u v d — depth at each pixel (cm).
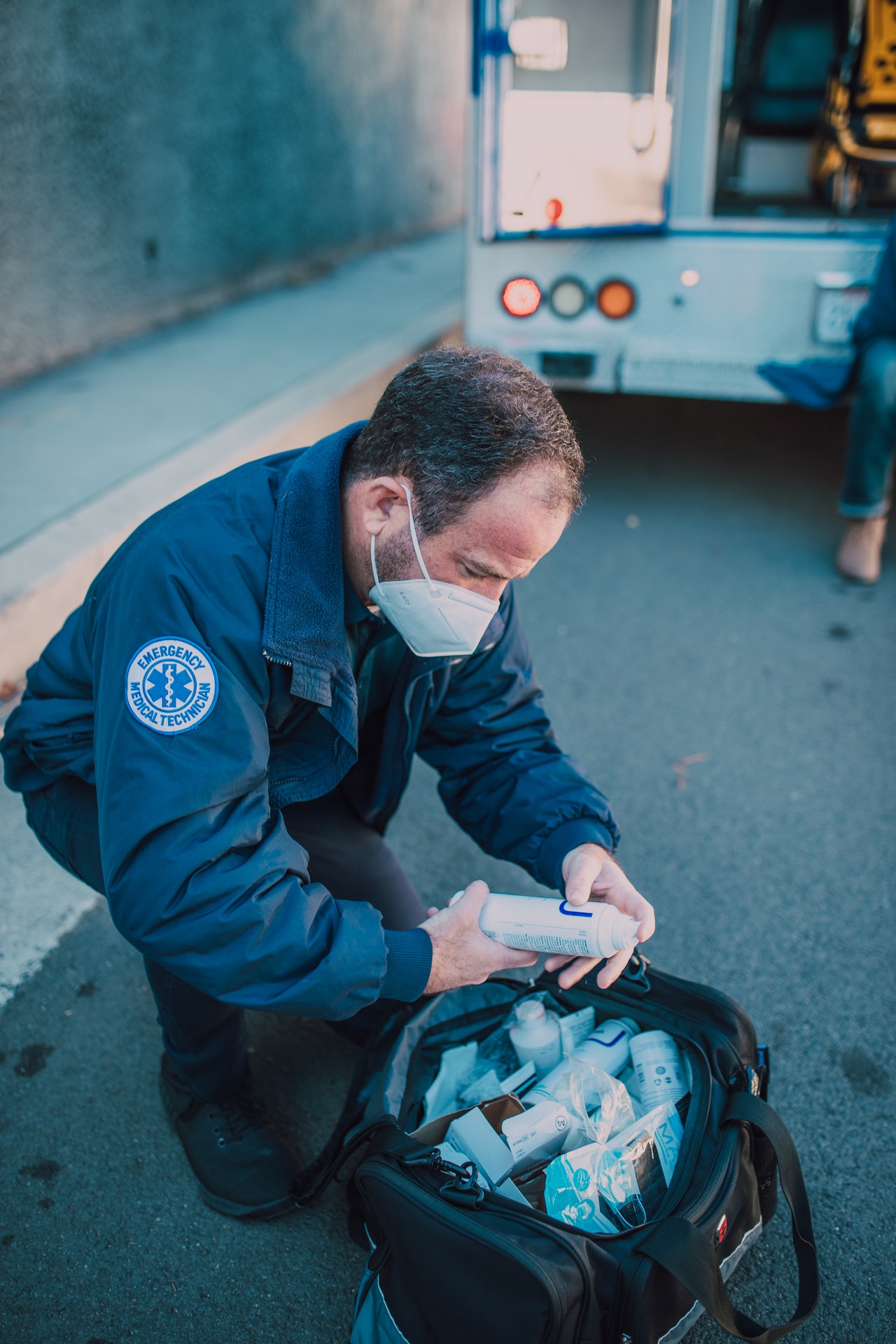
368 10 799
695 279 354
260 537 122
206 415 406
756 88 544
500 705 157
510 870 222
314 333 563
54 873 217
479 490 109
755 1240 134
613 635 320
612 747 265
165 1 532
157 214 557
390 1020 149
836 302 339
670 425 516
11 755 148
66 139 474
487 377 111
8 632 256
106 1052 179
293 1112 167
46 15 446
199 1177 154
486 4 319
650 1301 109
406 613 123
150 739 112
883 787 248
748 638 317
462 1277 109
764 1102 125
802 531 391
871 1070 175
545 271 364
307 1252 147
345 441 125
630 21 327
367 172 848
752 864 223
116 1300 141
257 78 641
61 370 484
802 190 555
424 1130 129
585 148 336
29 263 463
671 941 202
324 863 158
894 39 422
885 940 203
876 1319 138
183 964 115
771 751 262
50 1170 159
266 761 120
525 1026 143
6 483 336
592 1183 120
